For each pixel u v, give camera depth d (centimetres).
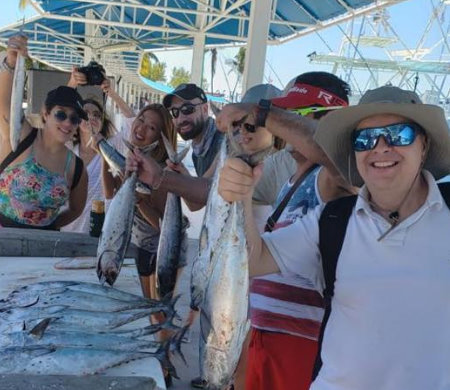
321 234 161
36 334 162
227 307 143
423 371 142
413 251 145
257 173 147
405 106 142
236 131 174
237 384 237
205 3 811
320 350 163
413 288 143
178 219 226
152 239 302
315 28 807
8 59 297
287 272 172
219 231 146
